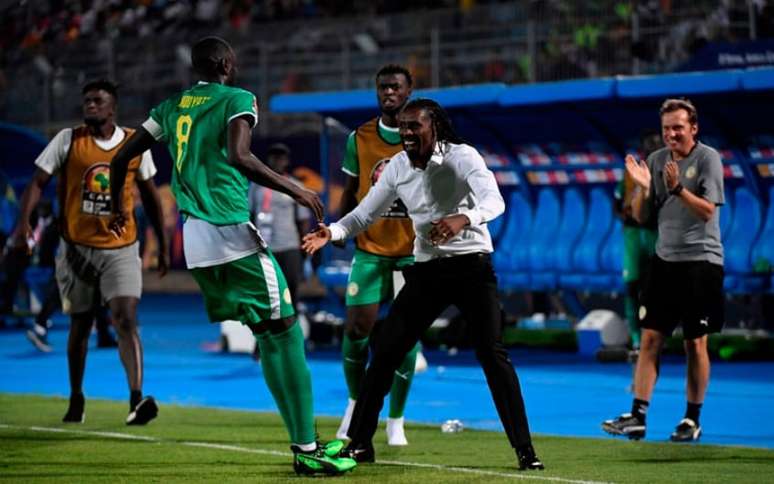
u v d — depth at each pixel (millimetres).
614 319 54906
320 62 82312
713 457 29250
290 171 78312
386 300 32281
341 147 63281
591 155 57469
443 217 25672
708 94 49719
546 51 68438
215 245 25875
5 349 62188
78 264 35000
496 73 71875
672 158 32188
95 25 110000
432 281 26281
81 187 34719
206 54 26578
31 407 39938
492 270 26594
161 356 58469
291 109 58125
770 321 54312
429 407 40125
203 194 25922
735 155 53250
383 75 32188
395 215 31703
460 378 48062
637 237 48594
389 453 30031
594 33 66688
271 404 41812
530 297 62875
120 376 50406
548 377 47906
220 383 47938
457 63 73500
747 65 56312
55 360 57000
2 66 97500
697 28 63344
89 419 36875
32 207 34750
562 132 57031
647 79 50438
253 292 26062
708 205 31125
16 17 112062
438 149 26031
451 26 76062
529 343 59000
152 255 88562
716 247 31953
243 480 26000
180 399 43312
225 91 25969
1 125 68750
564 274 56906
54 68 93625
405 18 79125
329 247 61500
